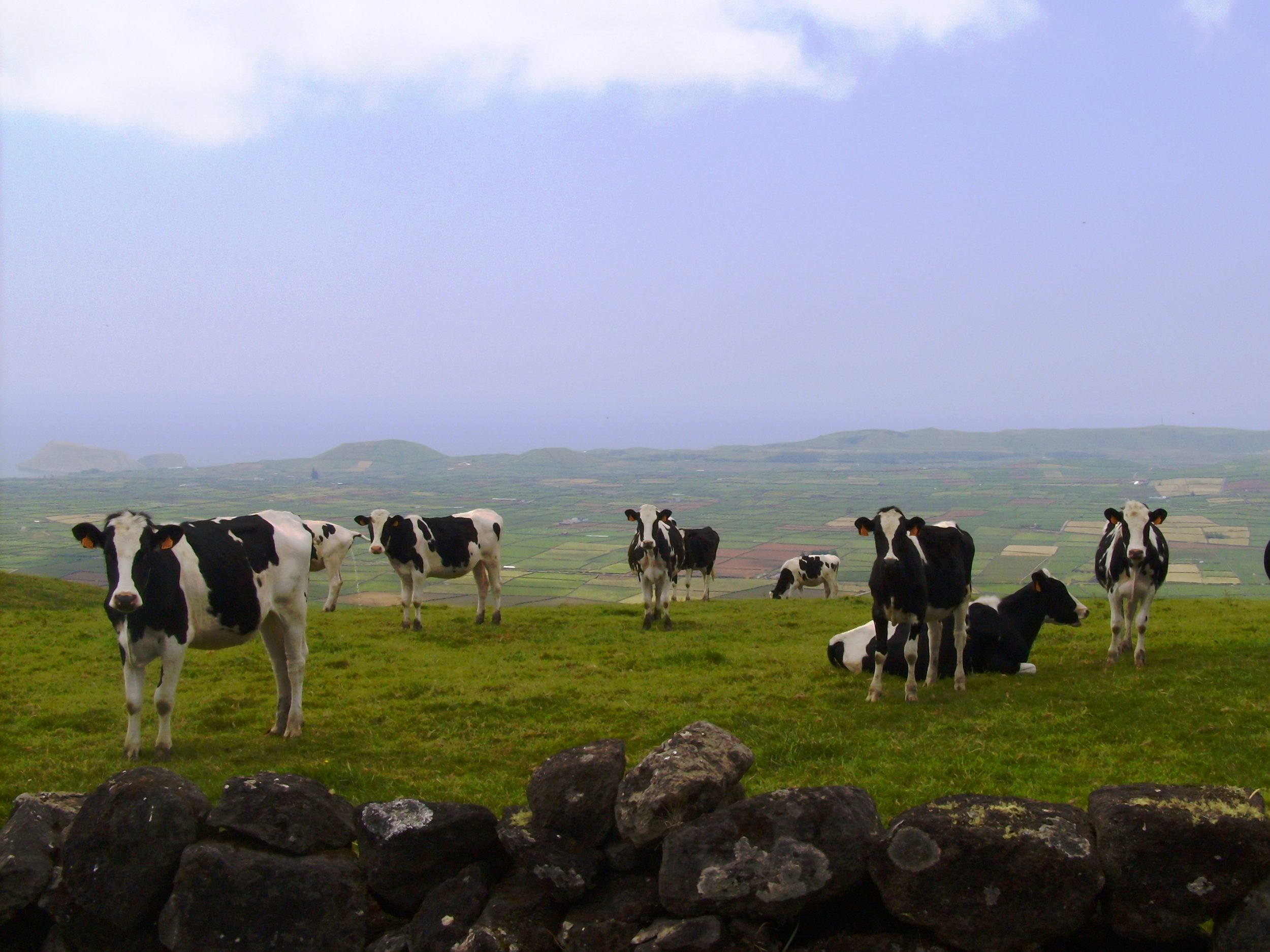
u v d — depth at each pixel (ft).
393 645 63.93
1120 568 48.70
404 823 19.27
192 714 43.37
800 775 31.86
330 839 19.75
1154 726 36.01
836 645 52.29
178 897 18.38
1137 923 16.70
